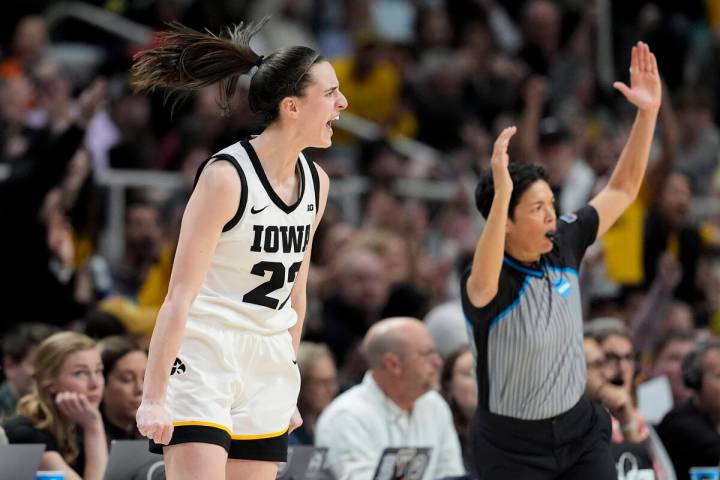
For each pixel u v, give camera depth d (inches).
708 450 850.1
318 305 1096.8
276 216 553.3
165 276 1058.1
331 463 805.2
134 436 753.0
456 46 1699.1
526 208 639.8
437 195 1366.9
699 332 1082.1
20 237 968.3
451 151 1553.9
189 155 1253.7
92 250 1114.7
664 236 1248.2
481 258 621.6
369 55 1542.8
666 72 1800.0
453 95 1582.2
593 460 649.6
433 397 858.8
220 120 1304.1
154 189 1205.7
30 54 1433.3
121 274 1096.8
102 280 1072.2
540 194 641.0
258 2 1612.9
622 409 808.3
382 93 1546.5
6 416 794.2
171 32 567.8
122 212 1186.0
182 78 567.5
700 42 1876.2
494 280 626.2
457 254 1325.0
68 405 708.0
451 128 1561.3
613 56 1752.0
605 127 1646.2
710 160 1560.0
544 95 1526.8
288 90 553.0
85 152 1083.3
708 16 1966.0
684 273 1261.1
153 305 1053.8
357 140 1492.4
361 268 1081.4
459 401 858.1
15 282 970.7
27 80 1306.6
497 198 613.0
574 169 1323.8
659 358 1016.9
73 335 728.3
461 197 1362.0
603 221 687.7
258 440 557.0
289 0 1637.6
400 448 751.1
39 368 719.1
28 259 972.6
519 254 648.4
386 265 1154.0
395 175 1341.0
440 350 974.4
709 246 1368.1
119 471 658.2
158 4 1547.7
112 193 1186.0
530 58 1675.7
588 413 656.4
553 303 644.7
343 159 1481.3
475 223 1363.2
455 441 854.5
